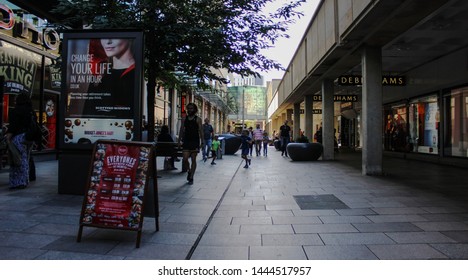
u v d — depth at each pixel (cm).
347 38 1002
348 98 1988
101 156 438
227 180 977
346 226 511
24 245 409
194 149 895
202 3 829
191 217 561
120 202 424
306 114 2233
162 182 918
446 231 480
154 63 912
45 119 1370
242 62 926
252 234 477
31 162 834
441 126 1418
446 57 1334
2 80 987
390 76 1480
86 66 692
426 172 1140
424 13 794
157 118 2261
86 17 829
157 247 417
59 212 554
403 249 411
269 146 4016
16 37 1179
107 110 686
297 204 666
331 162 1575
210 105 4478
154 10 790
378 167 1058
